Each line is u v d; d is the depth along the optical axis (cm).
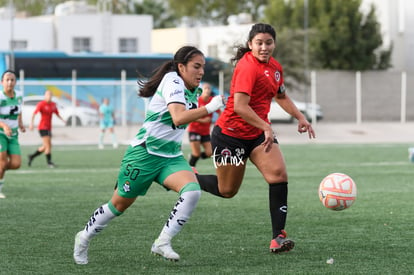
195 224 1905
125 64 7800
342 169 3634
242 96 1488
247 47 1576
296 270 1365
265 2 13788
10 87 2400
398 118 8606
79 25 8981
